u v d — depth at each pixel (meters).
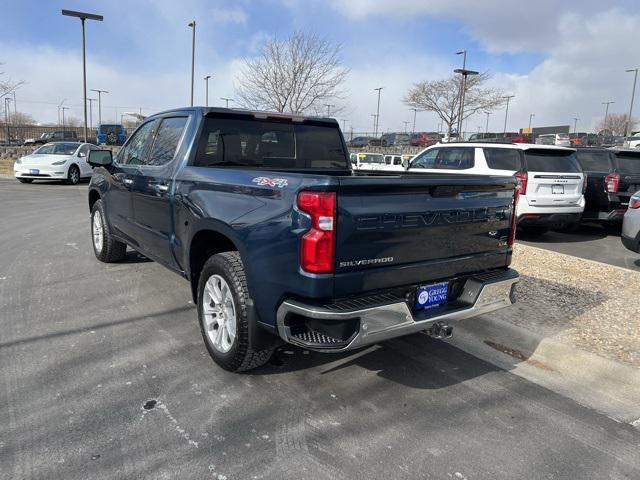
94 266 6.51
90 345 4.07
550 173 8.84
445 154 10.15
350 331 2.90
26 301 5.09
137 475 2.55
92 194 6.73
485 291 3.50
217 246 4.08
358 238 2.91
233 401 3.30
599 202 9.95
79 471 2.56
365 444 2.91
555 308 5.25
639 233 7.02
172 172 4.33
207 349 3.85
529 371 3.94
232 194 3.46
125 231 5.61
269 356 3.53
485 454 2.87
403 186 3.03
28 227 9.47
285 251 2.96
